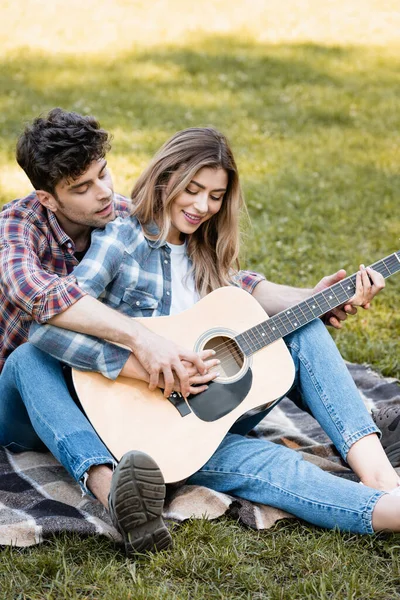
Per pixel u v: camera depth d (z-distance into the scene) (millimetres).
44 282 2680
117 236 2871
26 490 2732
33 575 2322
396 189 7051
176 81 10570
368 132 8867
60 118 2766
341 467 2924
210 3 14898
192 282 3064
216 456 2699
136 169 7246
